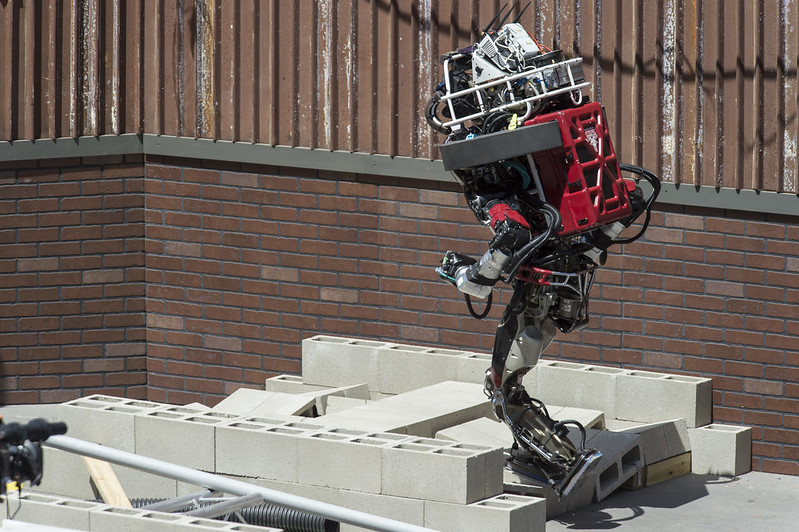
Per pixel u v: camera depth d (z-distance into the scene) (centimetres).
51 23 1733
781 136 1461
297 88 1698
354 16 1655
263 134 1722
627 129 1542
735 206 1495
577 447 1380
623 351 1580
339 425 1352
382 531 940
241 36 1716
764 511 1358
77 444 1021
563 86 1216
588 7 1541
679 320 1544
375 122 1664
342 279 1711
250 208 1744
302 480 1261
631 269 1561
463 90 1226
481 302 1645
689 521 1320
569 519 1321
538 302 1280
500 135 1175
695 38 1490
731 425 1525
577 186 1193
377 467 1220
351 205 1694
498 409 1313
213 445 1306
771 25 1453
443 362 1600
